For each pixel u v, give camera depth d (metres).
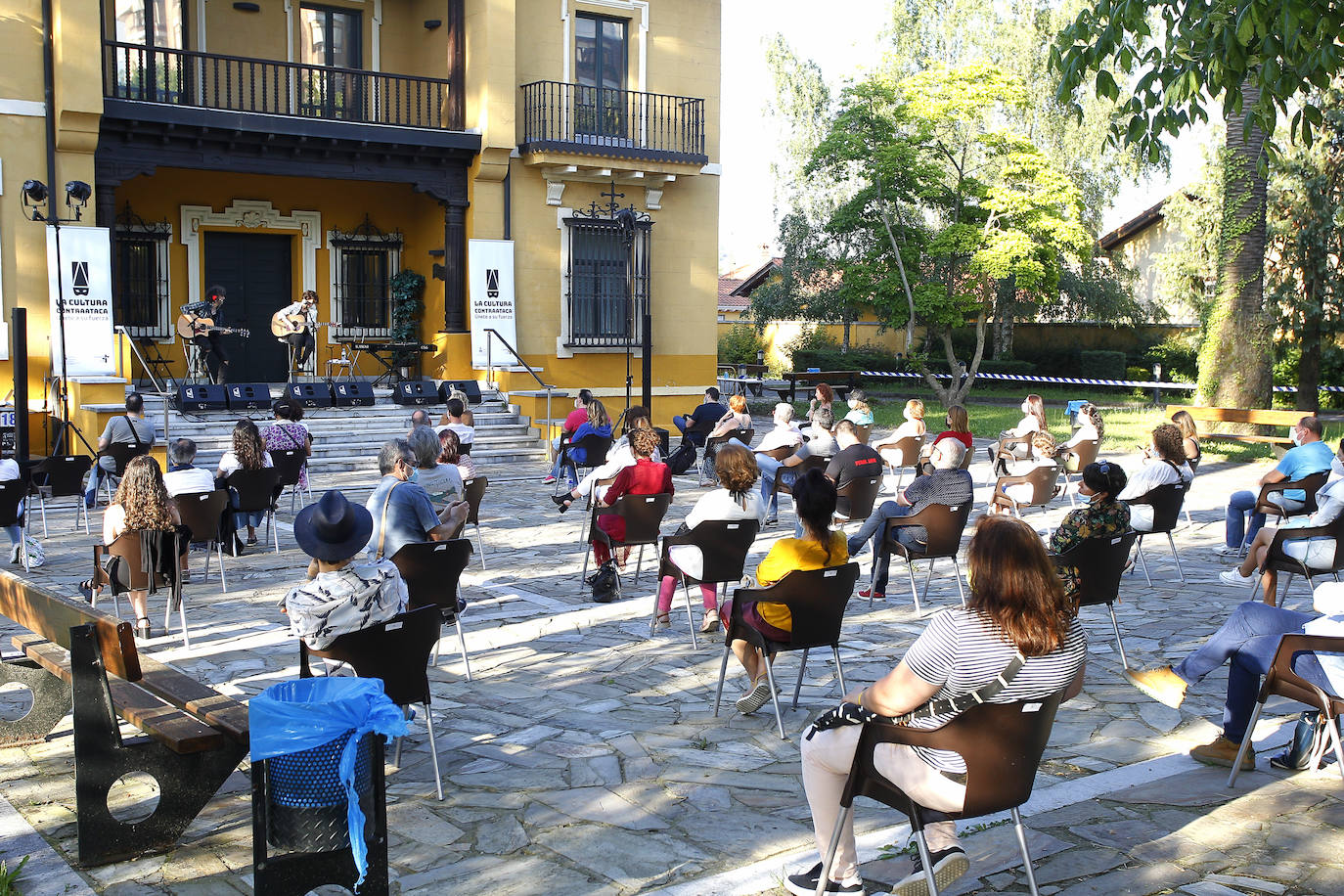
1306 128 6.90
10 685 6.54
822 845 3.77
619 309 21.36
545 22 20.30
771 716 5.85
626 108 21.09
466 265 20.16
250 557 10.60
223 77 19.88
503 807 4.64
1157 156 7.17
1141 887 3.84
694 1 21.58
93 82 16.36
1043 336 38.69
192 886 3.98
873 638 7.41
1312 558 7.07
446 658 7.11
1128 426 22.56
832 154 26.72
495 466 17.47
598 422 14.35
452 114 19.69
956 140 27.69
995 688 3.38
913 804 3.49
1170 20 7.09
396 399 18.73
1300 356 26.73
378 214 21.72
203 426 16.44
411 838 4.35
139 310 19.75
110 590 8.00
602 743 5.44
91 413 15.87
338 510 4.64
